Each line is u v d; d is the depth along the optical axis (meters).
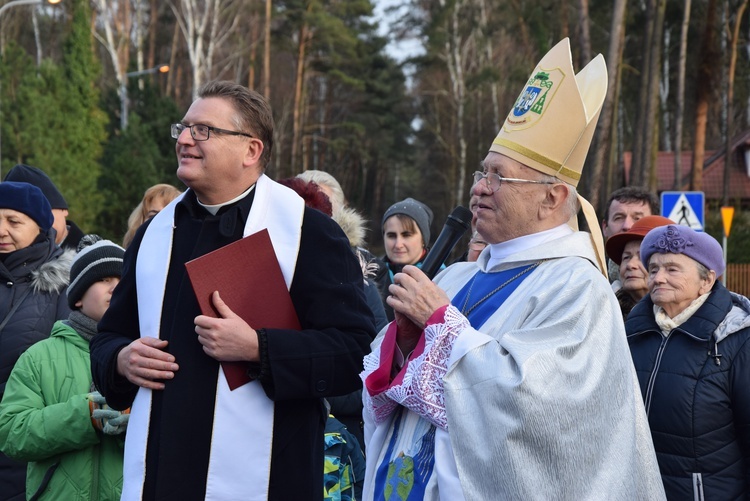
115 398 2.89
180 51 45.41
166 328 2.79
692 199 10.84
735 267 20.86
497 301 2.65
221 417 2.70
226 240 2.82
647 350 3.46
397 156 48.94
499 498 2.30
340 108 51.62
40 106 24.23
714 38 24.58
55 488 3.24
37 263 4.17
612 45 16.64
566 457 2.30
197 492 2.67
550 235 2.69
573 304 2.45
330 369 2.75
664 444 3.32
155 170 24.77
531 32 29.36
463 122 42.19
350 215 4.71
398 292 2.64
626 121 38.50
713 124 36.06
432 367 2.51
